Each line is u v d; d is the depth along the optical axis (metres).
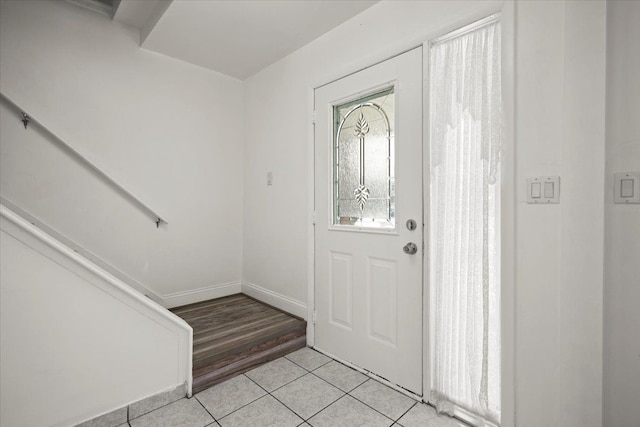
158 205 2.70
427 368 1.72
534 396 1.34
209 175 3.02
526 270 1.35
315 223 2.41
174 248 2.80
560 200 1.26
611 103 1.17
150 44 2.53
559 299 1.27
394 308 1.89
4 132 2.04
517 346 1.38
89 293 1.51
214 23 2.22
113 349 1.58
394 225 1.91
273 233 2.84
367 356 2.03
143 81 2.61
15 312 1.35
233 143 3.19
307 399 1.77
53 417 1.43
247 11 2.07
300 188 2.54
